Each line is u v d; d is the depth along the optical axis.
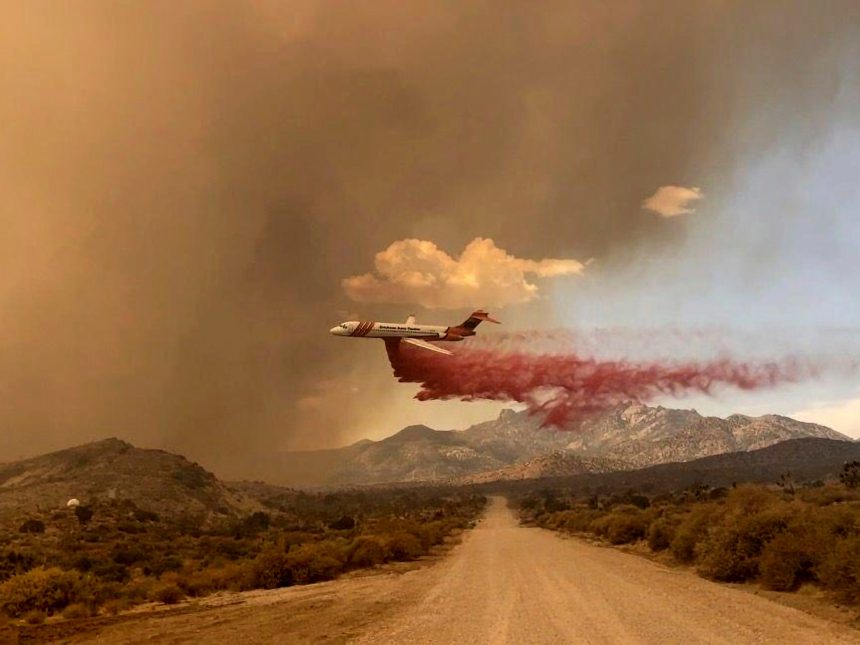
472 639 15.17
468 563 38.03
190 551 71.12
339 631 17.23
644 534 50.53
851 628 15.38
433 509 194.50
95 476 180.12
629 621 16.73
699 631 15.14
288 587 32.06
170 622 20.88
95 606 25.53
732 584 24.53
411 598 23.52
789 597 20.44
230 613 22.28
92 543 85.19
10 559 47.91
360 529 93.50
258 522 130.12
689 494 110.50
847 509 24.27
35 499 161.50
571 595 22.20
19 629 20.91
